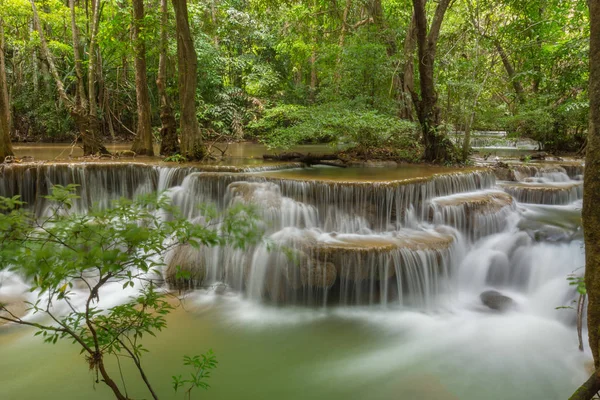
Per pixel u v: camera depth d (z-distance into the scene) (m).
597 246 2.42
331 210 7.02
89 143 10.81
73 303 5.73
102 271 2.28
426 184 7.53
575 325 5.46
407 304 6.05
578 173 10.39
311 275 5.78
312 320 5.57
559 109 12.59
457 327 5.48
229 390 4.12
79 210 8.53
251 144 17.11
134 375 4.27
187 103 9.65
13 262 2.29
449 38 12.04
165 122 10.71
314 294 5.86
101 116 17.20
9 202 2.49
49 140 17.17
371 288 5.90
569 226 7.18
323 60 14.86
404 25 15.56
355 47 12.48
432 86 10.49
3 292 5.82
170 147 10.73
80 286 6.17
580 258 6.29
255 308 5.89
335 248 5.81
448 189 8.12
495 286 6.69
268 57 21.36
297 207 6.96
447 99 11.09
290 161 10.04
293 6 18.80
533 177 10.03
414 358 4.75
